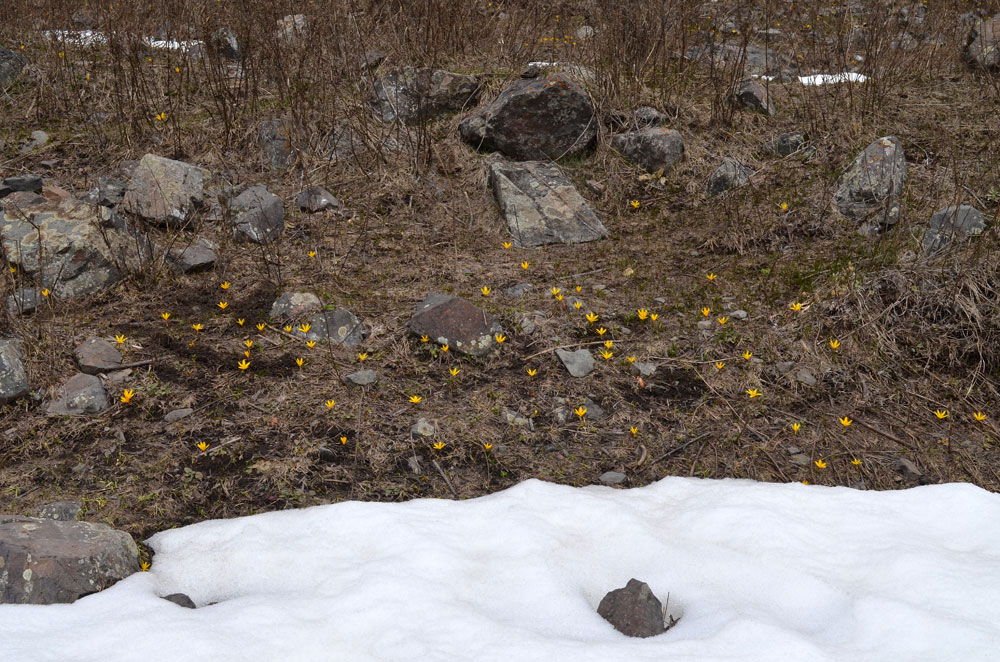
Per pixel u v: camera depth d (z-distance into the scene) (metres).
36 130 6.88
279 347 4.68
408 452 3.95
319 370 4.49
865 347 4.75
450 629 2.65
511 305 5.17
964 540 3.24
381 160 6.65
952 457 4.07
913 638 2.56
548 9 8.84
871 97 7.39
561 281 5.53
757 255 5.82
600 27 8.35
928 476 3.95
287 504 3.58
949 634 2.55
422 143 6.82
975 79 7.88
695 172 6.68
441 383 4.47
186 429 4.00
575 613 2.81
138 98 6.99
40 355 4.34
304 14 8.06
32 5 8.37
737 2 9.32
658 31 8.20
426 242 5.97
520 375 4.57
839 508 3.47
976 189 6.05
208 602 2.97
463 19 7.95
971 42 8.25
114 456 3.81
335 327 4.81
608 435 4.17
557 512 3.44
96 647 2.50
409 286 5.41
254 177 6.53
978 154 6.64
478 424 4.16
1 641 2.49
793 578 2.97
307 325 4.69
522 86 6.84
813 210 6.17
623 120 7.12
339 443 3.97
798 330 4.91
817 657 2.50
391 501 3.64
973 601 2.72
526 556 3.09
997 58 7.96
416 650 2.55
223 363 4.50
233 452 3.87
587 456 4.02
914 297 4.96
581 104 6.73
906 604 2.70
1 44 7.92
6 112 7.07
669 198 6.51
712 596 2.91
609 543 3.24
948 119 7.12
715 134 7.03
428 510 3.46
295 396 4.27
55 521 3.08
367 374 4.44
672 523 3.40
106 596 2.82
